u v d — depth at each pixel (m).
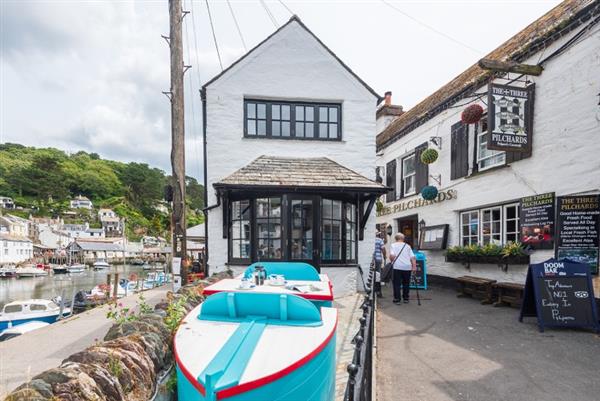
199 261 18.77
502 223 8.91
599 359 4.62
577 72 6.82
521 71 7.48
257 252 8.80
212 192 9.54
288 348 2.38
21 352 6.00
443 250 11.27
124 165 187.62
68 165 160.88
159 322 3.20
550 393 3.74
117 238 116.88
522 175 8.12
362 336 2.29
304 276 5.26
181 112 8.53
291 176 8.79
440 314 7.19
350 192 8.65
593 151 6.52
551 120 7.38
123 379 2.21
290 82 9.98
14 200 133.25
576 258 6.64
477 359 4.69
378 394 3.75
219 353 2.25
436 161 11.72
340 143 10.11
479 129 9.82
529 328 6.07
